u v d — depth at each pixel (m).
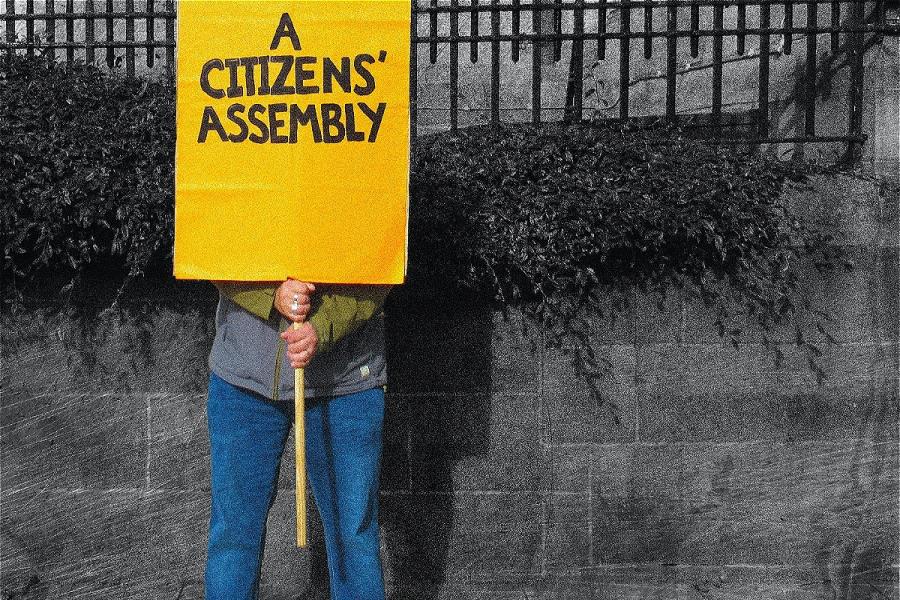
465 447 4.06
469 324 4.04
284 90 3.06
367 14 3.06
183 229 3.10
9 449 4.05
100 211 3.75
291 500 4.07
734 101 5.50
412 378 4.05
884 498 4.05
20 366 4.04
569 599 4.07
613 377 4.05
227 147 3.08
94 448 4.05
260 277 3.07
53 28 4.35
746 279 4.03
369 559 3.25
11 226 3.77
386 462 4.07
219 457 3.27
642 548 4.07
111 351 4.04
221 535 3.28
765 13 4.25
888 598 4.05
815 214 4.04
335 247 3.07
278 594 4.07
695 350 4.05
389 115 3.08
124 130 3.92
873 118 4.20
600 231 3.86
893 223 4.05
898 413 4.05
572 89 5.07
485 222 3.86
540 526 4.07
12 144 3.79
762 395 4.05
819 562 4.06
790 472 4.06
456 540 4.07
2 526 4.05
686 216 3.85
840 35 4.54
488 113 5.95
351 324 3.12
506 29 6.07
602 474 4.06
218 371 3.25
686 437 4.06
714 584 4.07
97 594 4.08
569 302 4.03
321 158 3.06
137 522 4.07
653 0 4.30
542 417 4.05
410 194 3.84
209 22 3.08
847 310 4.05
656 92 5.87
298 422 3.03
